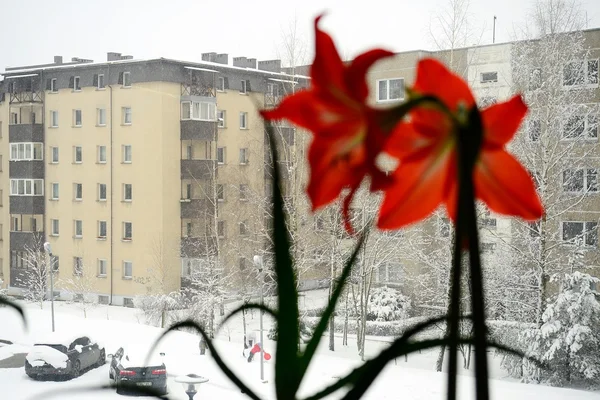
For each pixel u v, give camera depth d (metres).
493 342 0.29
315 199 0.26
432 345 0.29
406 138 0.28
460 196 0.28
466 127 0.27
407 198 0.29
